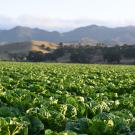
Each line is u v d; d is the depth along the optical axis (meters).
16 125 8.33
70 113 11.01
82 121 8.93
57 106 11.24
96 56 170.50
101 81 26.64
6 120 8.65
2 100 13.26
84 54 171.25
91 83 24.70
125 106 13.75
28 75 30.34
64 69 48.03
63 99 14.26
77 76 31.22
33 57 169.62
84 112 11.69
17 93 15.05
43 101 12.62
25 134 8.31
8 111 10.16
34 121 9.09
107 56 161.38
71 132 7.52
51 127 9.67
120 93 21.48
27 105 12.12
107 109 12.52
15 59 180.12
